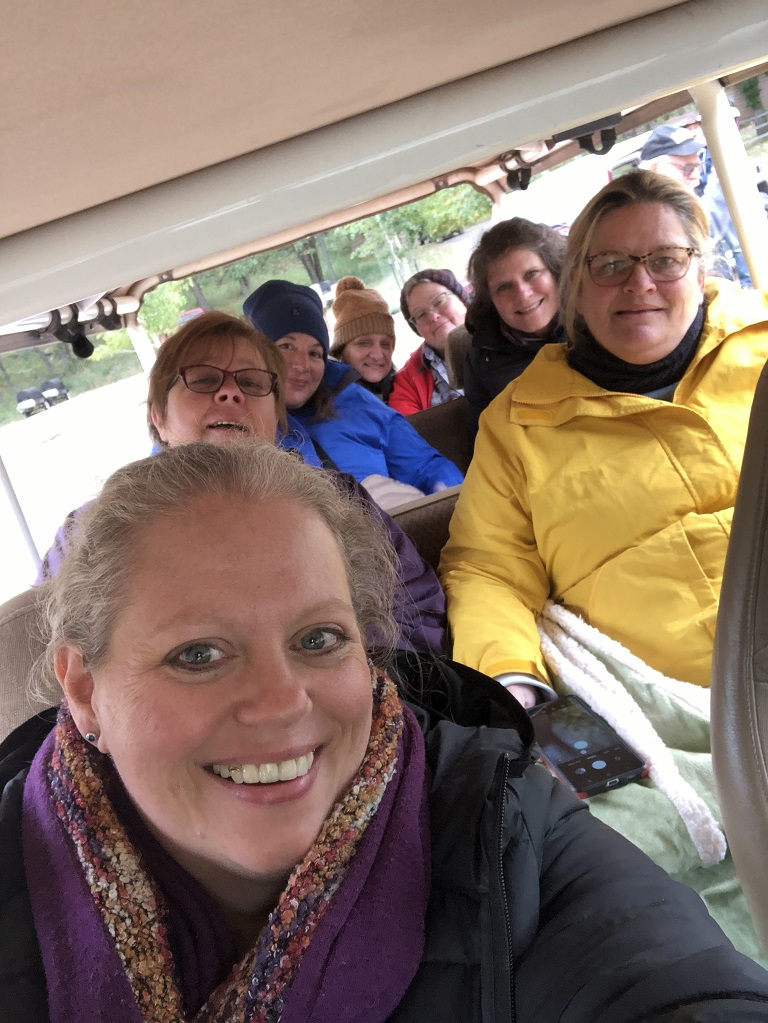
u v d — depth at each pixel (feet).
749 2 2.94
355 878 2.11
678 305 5.09
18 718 3.76
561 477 5.24
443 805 2.37
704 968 1.73
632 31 2.93
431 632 4.81
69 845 2.26
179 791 2.02
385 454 8.47
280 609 2.04
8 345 7.96
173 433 5.62
